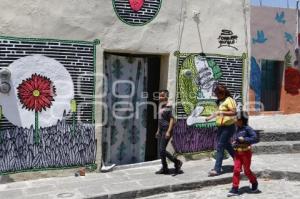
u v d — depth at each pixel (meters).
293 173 8.76
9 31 8.22
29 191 7.87
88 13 8.83
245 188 8.29
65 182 8.42
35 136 8.54
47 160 8.66
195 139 10.09
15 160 8.39
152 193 8.01
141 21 9.33
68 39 8.70
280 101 15.09
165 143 8.77
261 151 10.52
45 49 8.52
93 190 7.88
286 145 10.64
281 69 15.07
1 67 8.20
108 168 9.14
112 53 9.38
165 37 9.59
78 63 8.81
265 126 12.11
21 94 8.38
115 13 9.07
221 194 8.02
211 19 10.12
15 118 8.35
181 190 8.26
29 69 8.43
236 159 7.90
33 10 8.38
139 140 9.82
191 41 9.90
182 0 9.77
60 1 8.59
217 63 10.23
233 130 8.66
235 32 10.43
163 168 8.92
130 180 8.51
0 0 8.12
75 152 8.88
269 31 14.70
